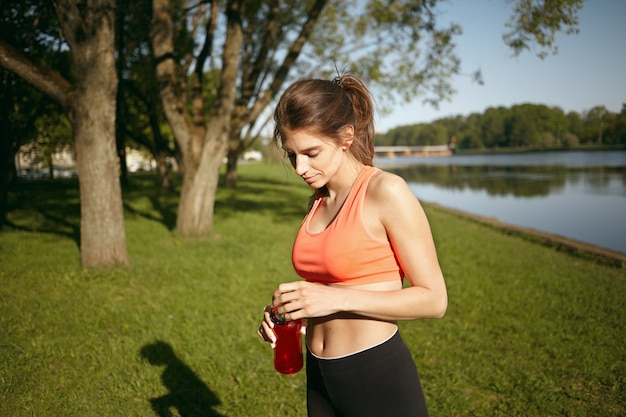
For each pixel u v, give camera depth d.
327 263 1.48
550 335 4.43
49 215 11.68
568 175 32.59
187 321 4.55
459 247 8.95
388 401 1.47
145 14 11.13
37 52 9.88
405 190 1.41
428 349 4.11
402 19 10.73
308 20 9.48
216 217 12.09
